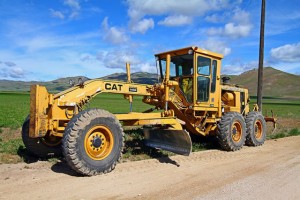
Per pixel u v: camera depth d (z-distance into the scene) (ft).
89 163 20.89
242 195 17.81
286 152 32.01
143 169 23.48
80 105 23.98
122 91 26.68
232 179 21.16
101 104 138.10
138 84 28.04
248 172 23.16
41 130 21.44
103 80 25.31
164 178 21.21
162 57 34.55
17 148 28.32
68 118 23.24
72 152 20.24
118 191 18.24
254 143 36.55
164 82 29.09
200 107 32.42
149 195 17.65
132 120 25.95
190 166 24.94
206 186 19.48
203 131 34.22
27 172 21.62
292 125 61.26
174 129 26.99
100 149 21.85
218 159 28.07
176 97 31.99
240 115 34.30
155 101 30.17
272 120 45.83
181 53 32.48
